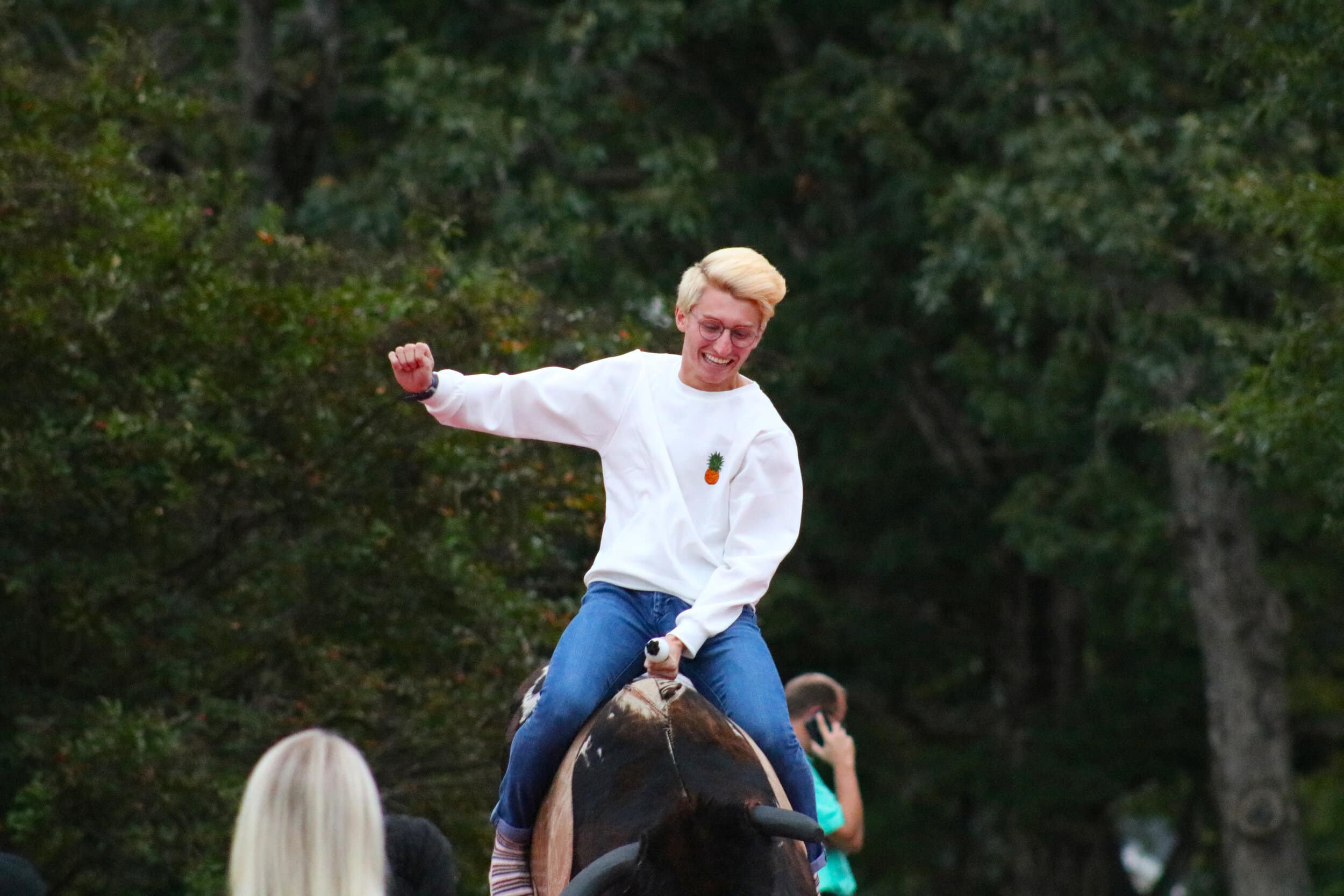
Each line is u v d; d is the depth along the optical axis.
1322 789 93.75
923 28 56.19
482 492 34.81
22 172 32.28
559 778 15.52
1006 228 50.44
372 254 38.22
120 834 30.83
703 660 16.02
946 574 76.19
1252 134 44.81
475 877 35.34
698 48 64.19
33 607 32.84
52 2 53.53
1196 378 52.97
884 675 75.38
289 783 12.19
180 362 32.72
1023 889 73.50
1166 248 49.31
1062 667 75.38
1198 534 59.22
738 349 15.80
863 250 60.94
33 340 30.55
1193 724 72.94
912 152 56.91
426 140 53.53
